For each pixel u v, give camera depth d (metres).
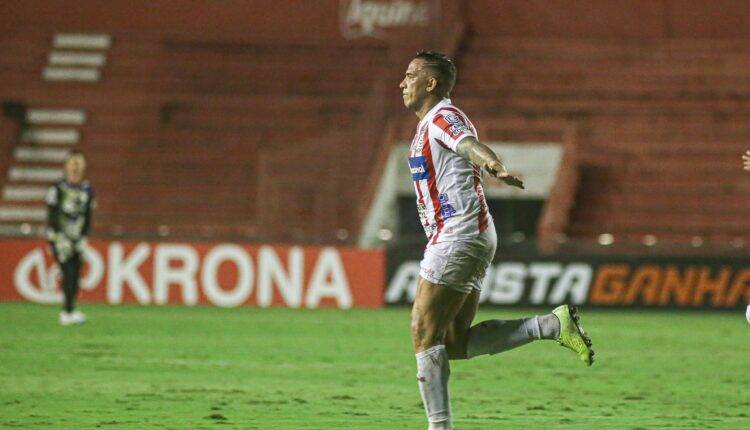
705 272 66.94
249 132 87.56
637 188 81.44
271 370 36.41
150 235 67.88
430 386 20.67
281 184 77.56
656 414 27.92
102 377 33.88
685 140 84.69
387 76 87.25
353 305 67.00
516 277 67.31
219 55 94.69
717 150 83.81
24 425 24.89
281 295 66.94
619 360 41.19
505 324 21.88
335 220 76.88
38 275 66.75
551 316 21.69
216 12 98.62
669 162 82.94
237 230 78.38
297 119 88.56
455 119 20.50
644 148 83.75
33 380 32.91
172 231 78.50
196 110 89.50
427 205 21.14
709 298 66.81
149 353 40.88
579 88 90.00
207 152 86.31
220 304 66.81
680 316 65.19
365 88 91.81
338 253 67.31
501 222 78.81
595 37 96.12
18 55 93.69
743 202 80.88
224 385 32.38
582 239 79.00
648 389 33.09
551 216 72.25
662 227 79.38
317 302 66.94
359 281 67.12
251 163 85.50
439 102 21.34
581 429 25.33
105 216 81.50
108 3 97.62
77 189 51.25
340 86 92.00
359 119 88.06
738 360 41.78
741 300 66.75
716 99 89.00
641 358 42.06
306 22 98.31
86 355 39.84
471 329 22.03
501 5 96.25
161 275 66.94
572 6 96.31
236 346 44.03
